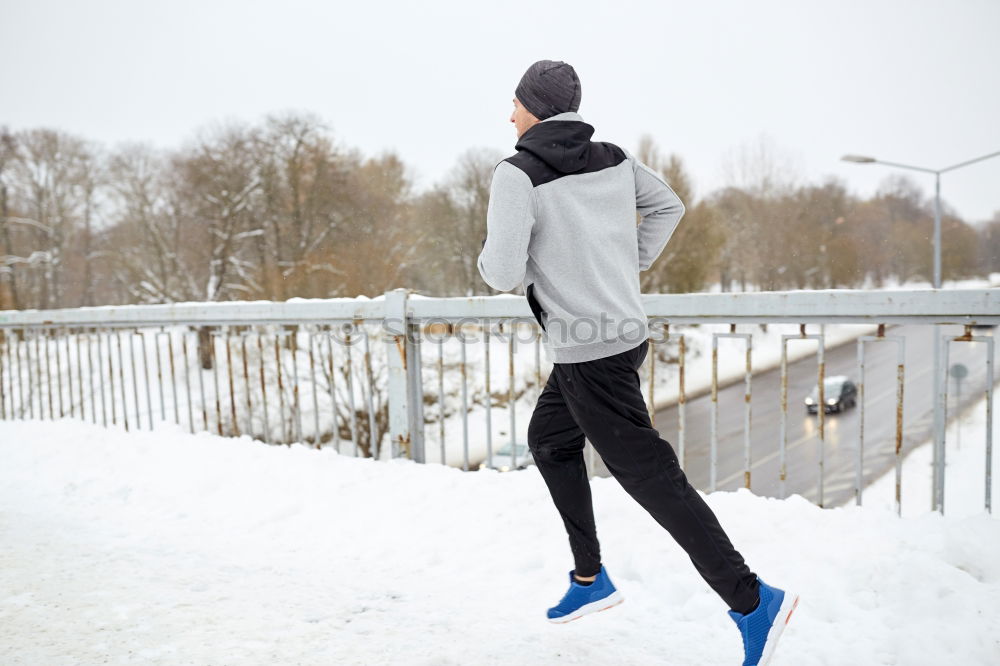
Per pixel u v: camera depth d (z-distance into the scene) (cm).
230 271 3459
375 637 190
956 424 2098
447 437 1855
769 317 278
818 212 5778
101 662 169
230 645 181
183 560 257
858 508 257
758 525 253
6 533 283
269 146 3688
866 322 262
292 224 3684
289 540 286
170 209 3603
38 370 556
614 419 165
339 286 3594
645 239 196
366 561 262
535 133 172
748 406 282
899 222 7225
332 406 397
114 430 460
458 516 296
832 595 209
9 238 4372
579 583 187
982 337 244
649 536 256
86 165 4588
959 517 239
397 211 4359
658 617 209
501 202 163
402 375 370
